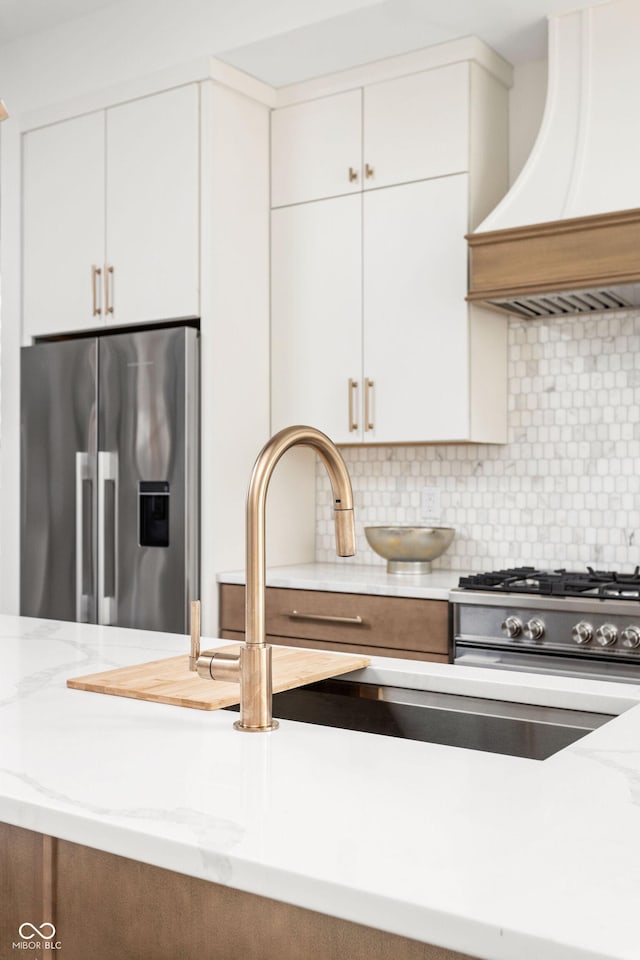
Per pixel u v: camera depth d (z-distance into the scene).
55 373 3.89
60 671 1.68
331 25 3.24
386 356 3.52
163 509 3.57
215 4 3.49
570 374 3.47
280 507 3.90
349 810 0.95
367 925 0.76
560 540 3.48
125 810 0.96
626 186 2.88
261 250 3.80
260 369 3.79
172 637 2.07
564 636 2.81
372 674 1.73
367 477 3.94
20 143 4.10
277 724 1.30
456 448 3.71
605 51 3.03
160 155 3.68
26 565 3.96
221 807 0.96
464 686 1.63
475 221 3.37
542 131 3.11
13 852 1.06
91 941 0.99
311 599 3.34
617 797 0.98
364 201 3.58
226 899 0.89
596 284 2.86
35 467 3.94
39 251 4.05
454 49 3.36
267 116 3.83
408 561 3.53
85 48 3.88
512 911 0.72
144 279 3.73
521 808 0.95
